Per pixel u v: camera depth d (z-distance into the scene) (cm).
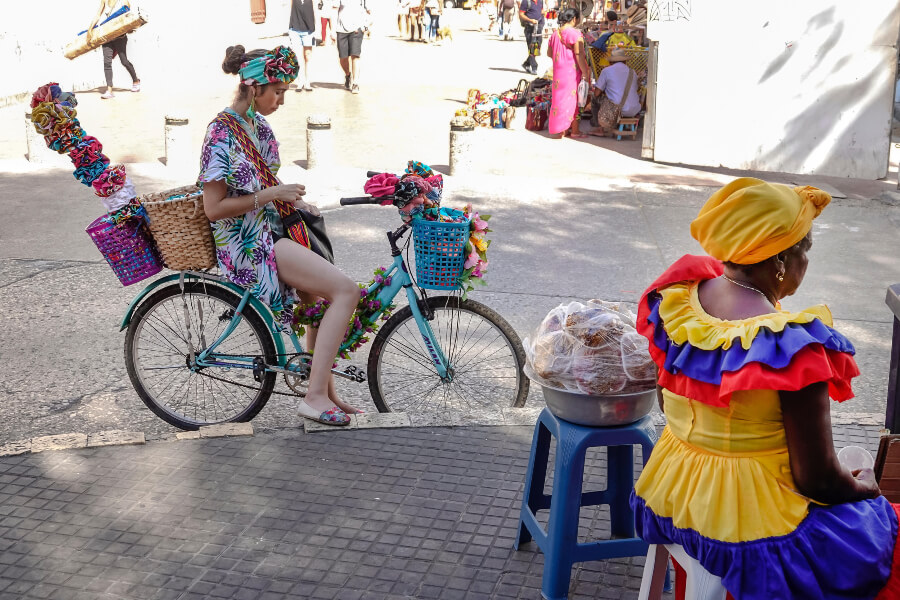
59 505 382
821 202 224
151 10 1964
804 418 212
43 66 1714
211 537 360
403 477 407
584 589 329
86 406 500
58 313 649
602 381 302
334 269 429
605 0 1894
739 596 227
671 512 240
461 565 343
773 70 1104
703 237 228
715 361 222
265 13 2489
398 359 564
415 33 2791
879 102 1083
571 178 1091
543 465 343
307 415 445
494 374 543
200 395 511
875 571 223
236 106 417
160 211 421
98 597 322
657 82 1147
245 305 446
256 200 410
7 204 959
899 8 1052
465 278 438
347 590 327
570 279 729
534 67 2047
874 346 598
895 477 282
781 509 224
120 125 1409
